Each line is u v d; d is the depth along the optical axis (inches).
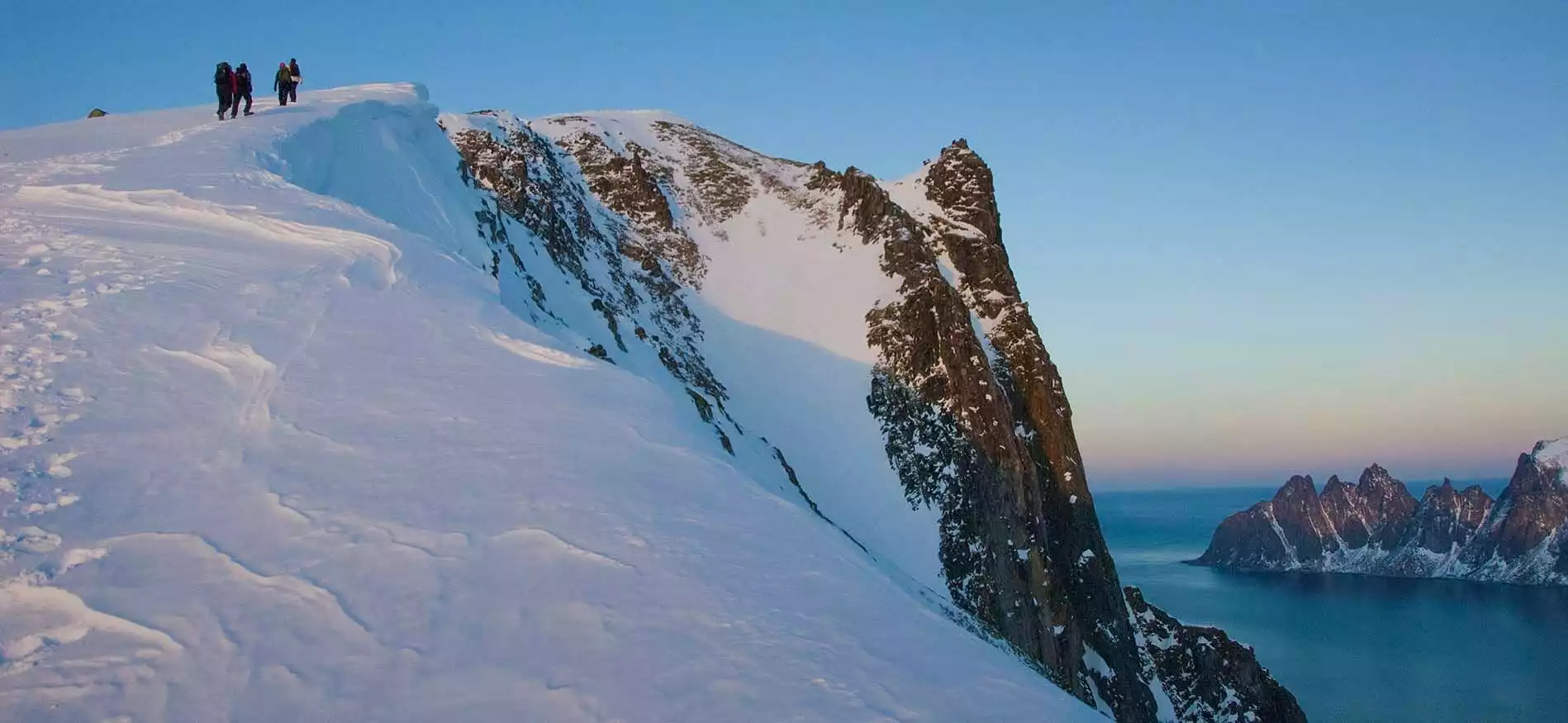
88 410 454.9
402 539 391.2
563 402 591.2
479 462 479.5
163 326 568.4
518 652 325.4
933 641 403.2
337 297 686.5
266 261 729.6
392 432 498.0
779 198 2471.7
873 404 1776.6
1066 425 2011.6
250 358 554.3
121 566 343.9
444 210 1343.5
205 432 458.6
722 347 1931.6
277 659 303.4
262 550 368.5
